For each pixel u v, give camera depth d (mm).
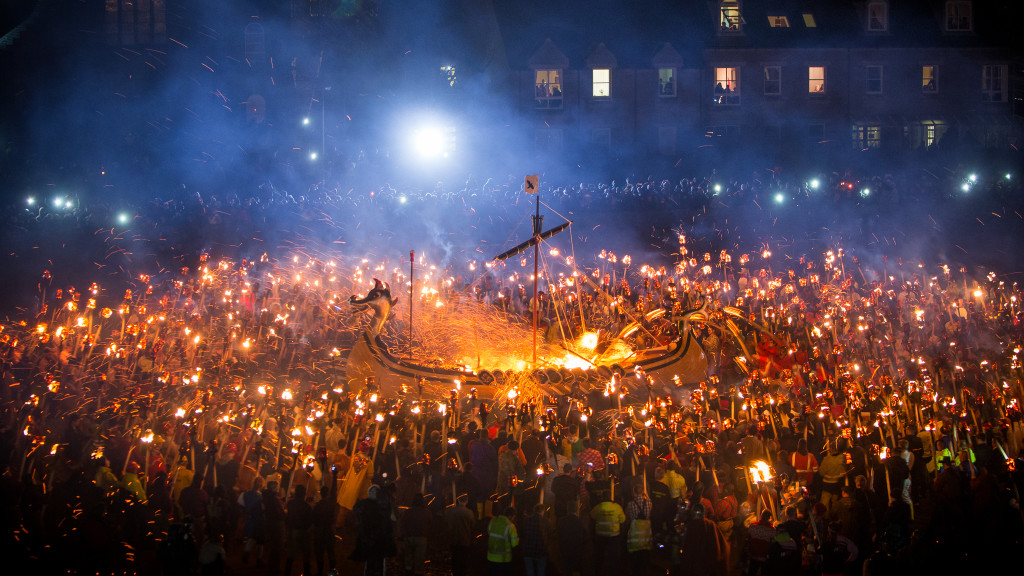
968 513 13773
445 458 16547
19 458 16359
